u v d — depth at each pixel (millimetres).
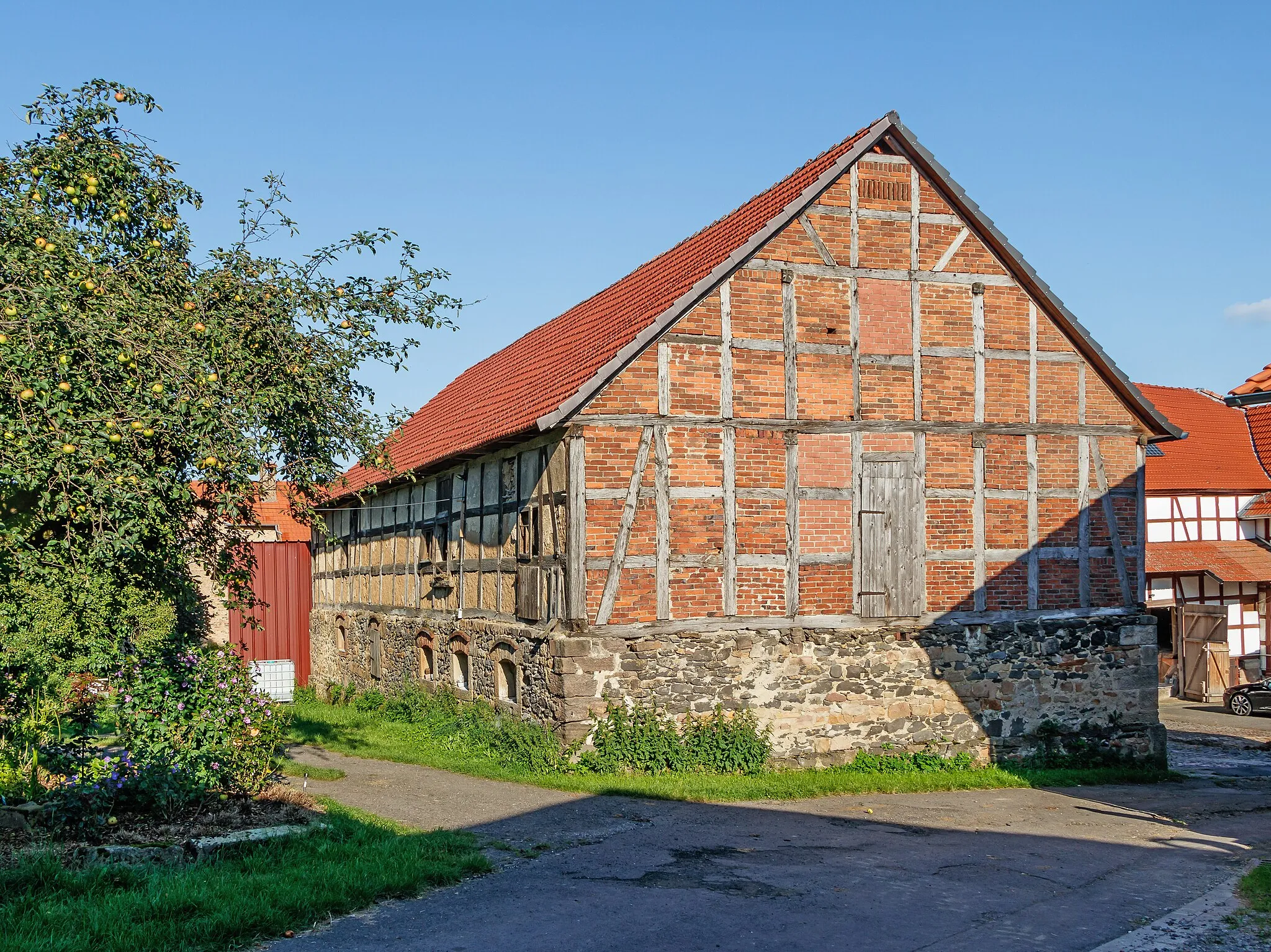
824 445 14773
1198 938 7684
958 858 10008
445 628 18469
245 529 11570
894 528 15016
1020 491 15695
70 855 8148
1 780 9102
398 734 17312
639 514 13891
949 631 15164
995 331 15672
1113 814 12562
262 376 11055
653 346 14062
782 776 13750
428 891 8297
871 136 14953
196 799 9695
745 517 14344
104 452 8727
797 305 14734
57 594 9633
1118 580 16156
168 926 6887
